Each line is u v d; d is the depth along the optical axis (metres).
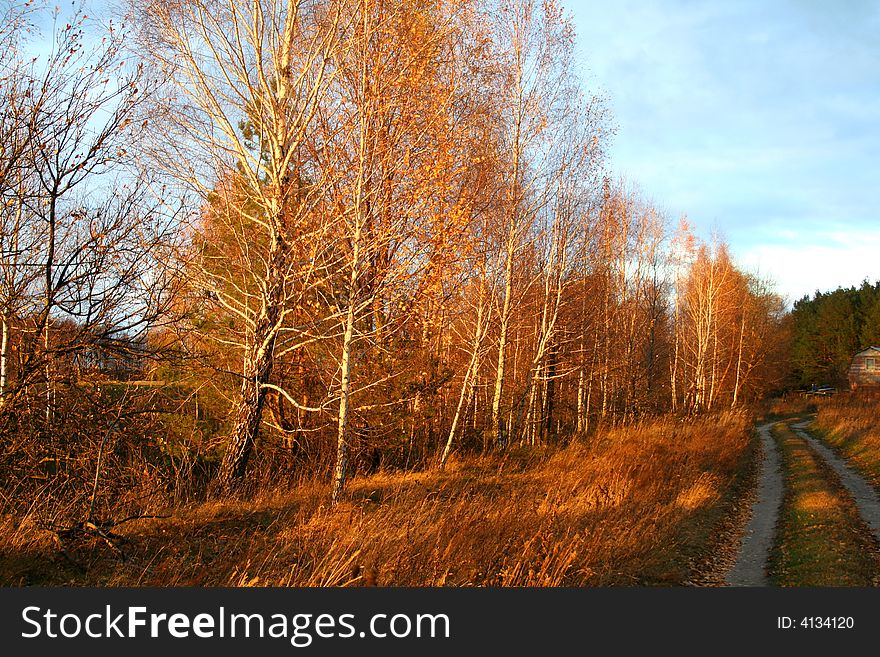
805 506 13.74
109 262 8.48
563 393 35.50
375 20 11.29
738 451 22.91
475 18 15.04
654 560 9.05
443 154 12.42
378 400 15.54
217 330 13.91
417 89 12.01
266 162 12.54
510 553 8.31
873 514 12.95
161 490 10.32
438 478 15.07
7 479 8.39
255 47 11.41
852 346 70.31
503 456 19.28
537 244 23.31
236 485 11.84
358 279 11.77
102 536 7.09
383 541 7.96
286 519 9.70
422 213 12.56
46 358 8.22
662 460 16.61
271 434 14.84
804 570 9.02
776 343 65.94
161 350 9.55
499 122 18.30
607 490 12.41
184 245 10.77
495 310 20.77
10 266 8.09
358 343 15.12
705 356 45.88
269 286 12.09
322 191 11.68
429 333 17.47
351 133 11.63
